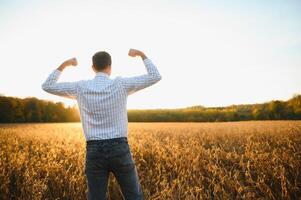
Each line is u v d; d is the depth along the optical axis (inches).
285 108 2824.8
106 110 133.0
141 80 137.6
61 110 3294.8
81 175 242.4
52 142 541.0
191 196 197.8
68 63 142.6
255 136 618.2
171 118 3166.8
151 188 232.5
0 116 2910.9
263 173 257.8
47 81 138.6
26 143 591.5
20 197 211.6
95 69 141.2
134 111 3208.7
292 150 386.0
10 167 274.7
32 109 3100.4
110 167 135.0
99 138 132.6
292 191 212.4
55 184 235.5
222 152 366.9
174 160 306.8
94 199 135.6
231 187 223.9
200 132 821.9
